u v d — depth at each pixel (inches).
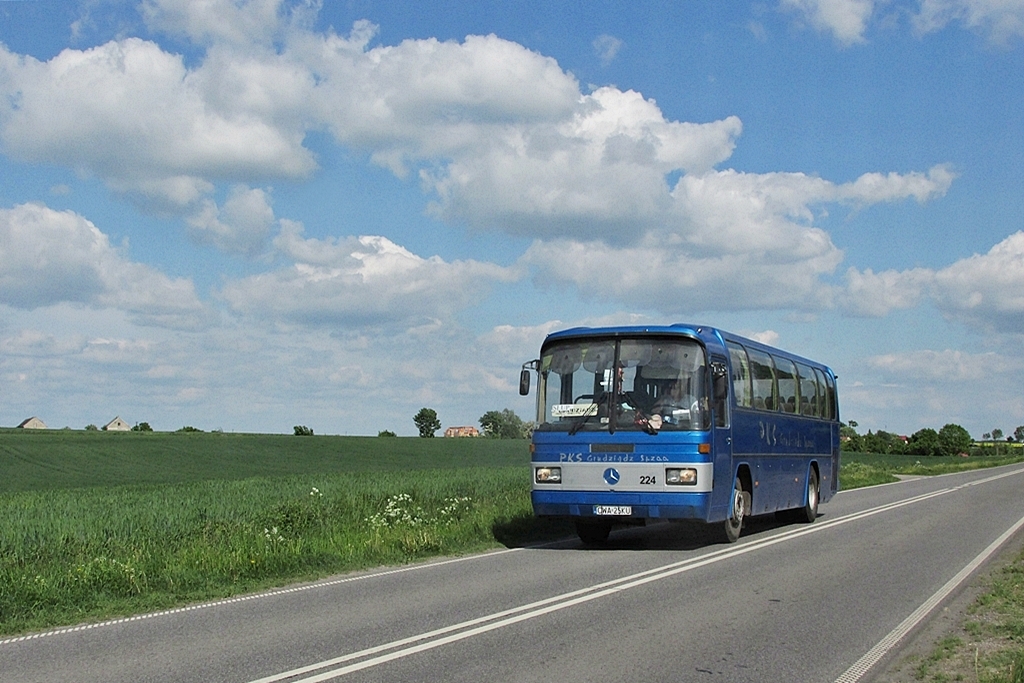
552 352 643.5
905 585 465.4
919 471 2546.8
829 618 379.9
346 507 808.9
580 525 669.9
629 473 607.5
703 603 413.7
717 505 626.8
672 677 287.3
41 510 911.7
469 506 828.0
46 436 2792.8
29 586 437.7
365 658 309.7
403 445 3046.3
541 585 466.6
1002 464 3794.3
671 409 608.4
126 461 2333.9
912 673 296.2
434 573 517.7
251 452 2635.3
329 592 457.4
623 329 629.9
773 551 613.3
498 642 333.7
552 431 628.7
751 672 294.2
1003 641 337.7
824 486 927.0
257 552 542.0
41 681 286.7
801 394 853.8
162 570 501.7
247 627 369.4
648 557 584.1
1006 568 510.9
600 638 340.8
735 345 687.7
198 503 1016.9
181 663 307.6
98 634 361.4
